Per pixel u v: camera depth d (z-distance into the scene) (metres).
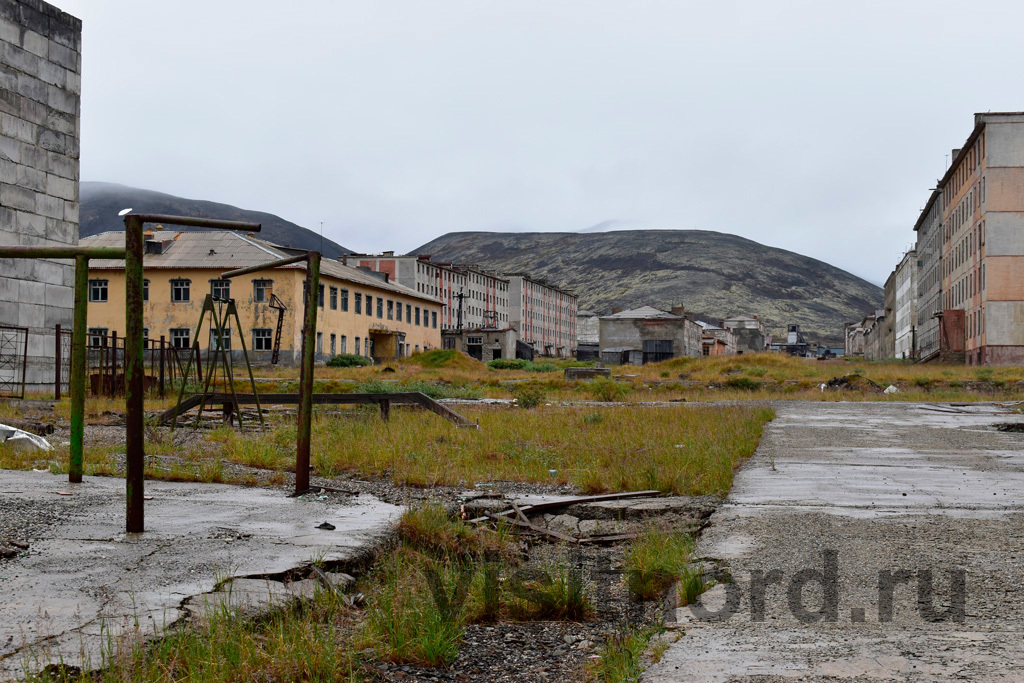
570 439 13.00
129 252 6.17
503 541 6.83
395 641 4.26
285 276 55.84
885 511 7.49
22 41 22.83
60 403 19.19
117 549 5.67
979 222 60.00
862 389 36.56
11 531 6.07
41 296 23.56
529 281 148.75
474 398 29.39
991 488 8.95
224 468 10.10
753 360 52.47
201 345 56.44
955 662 3.66
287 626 4.26
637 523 7.73
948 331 66.88
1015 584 5.06
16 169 22.69
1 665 3.62
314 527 6.55
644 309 104.31
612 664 3.97
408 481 9.55
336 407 20.41
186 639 3.88
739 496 8.38
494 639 4.60
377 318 69.06
